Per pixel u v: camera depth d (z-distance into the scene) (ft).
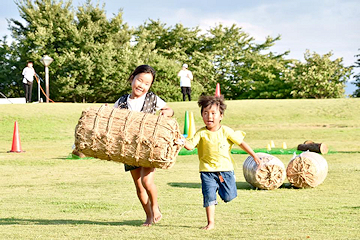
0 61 197.88
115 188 34.76
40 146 73.56
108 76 185.26
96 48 186.29
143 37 203.31
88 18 192.24
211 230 19.31
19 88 202.59
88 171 46.01
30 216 23.72
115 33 198.59
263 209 25.21
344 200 28.45
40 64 184.85
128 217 23.39
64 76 183.42
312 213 23.75
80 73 184.65
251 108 105.40
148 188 20.74
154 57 183.42
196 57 201.57
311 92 181.47
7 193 32.50
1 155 61.87
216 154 20.94
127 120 18.58
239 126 91.30
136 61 182.29
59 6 192.65
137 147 18.29
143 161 18.49
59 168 48.47
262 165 33.55
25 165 51.13
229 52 207.10
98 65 181.68
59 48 187.52
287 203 27.43
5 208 26.32
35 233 18.94
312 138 78.54
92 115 18.80
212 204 20.33
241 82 199.41
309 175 33.76
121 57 181.68
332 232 18.71
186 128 77.30
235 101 117.29
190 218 22.57
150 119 18.66
